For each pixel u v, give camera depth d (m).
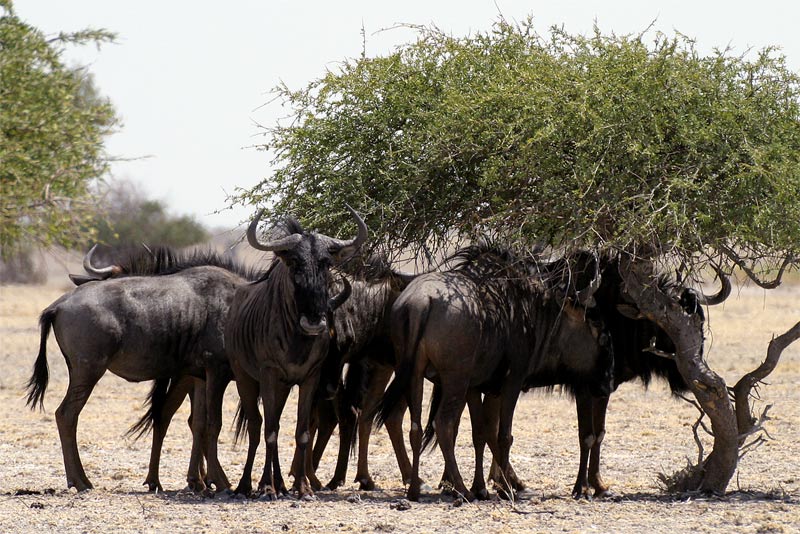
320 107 40.69
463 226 40.66
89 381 42.31
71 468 42.41
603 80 35.81
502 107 36.91
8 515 36.41
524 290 40.75
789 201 35.41
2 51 33.31
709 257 38.56
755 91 36.97
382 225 39.50
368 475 45.03
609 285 42.44
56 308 42.66
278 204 41.28
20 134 33.31
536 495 41.59
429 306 37.94
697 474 41.06
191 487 43.31
